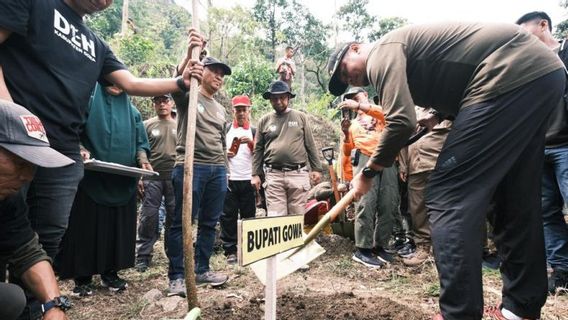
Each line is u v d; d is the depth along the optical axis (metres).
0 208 1.49
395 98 1.76
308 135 4.59
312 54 24.95
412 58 1.87
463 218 1.66
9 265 1.61
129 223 3.28
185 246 1.85
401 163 4.05
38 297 1.57
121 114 3.34
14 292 1.48
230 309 2.49
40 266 1.58
